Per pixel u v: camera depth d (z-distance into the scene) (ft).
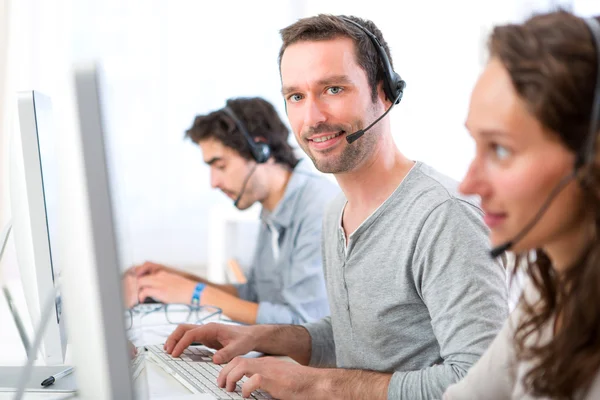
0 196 7.81
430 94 9.47
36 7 9.23
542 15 2.22
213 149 6.30
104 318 2.14
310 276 5.97
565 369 2.21
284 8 9.95
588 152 2.02
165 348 4.15
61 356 3.56
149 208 10.01
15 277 5.34
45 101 3.55
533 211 2.15
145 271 6.56
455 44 9.43
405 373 3.35
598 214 2.04
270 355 4.24
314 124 3.82
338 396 3.33
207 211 10.12
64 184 2.39
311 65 3.80
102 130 2.14
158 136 9.95
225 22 9.91
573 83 2.02
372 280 3.85
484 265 3.38
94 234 2.13
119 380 2.15
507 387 2.72
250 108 6.33
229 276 7.84
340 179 3.95
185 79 9.93
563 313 2.34
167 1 9.74
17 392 2.54
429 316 3.73
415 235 3.62
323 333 4.39
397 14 9.54
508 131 2.12
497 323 3.29
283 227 6.22
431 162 9.50
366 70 3.84
